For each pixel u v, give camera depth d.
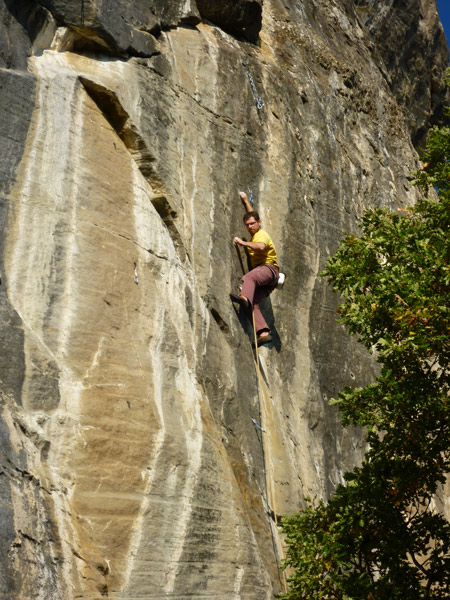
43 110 7.98
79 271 7.61
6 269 7.18
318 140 12.98
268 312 10.82
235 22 11.96
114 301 7.81
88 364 7.29
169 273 8.64
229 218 10.29
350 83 14.82
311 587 7.83
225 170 10.51
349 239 8.54
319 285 11.88
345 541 8.06
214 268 9.63
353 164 13.98
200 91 10.54
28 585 5.90
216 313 9.41
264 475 9.29
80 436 6.92
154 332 8.09
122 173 8.59
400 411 7.89
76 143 8.18
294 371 10.98
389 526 8.10
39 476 6.46
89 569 6.42
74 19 8.81
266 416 9.88
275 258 10.48
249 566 7.91
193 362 8.52
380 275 8.04
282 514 9.30
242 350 9.74
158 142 9.23
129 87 9.07
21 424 6.59
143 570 6.88
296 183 11.95
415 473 8.02
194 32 11.07
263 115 11.65
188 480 7.57
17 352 6.85
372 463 8.38
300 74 13.22
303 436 10.70
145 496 7.14
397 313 7.70
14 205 7.43
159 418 7.59
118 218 8.27
